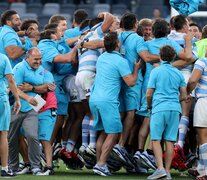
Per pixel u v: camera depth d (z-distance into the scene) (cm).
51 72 2880
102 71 2725
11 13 2941
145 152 2766
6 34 2912
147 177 2702
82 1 6706
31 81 2741
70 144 2894
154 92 2631
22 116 2722
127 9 6538
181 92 2644
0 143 2636
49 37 2894
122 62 2711
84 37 2820
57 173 2811
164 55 2631
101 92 2714
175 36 2789
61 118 2903
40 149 2789
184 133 2775
